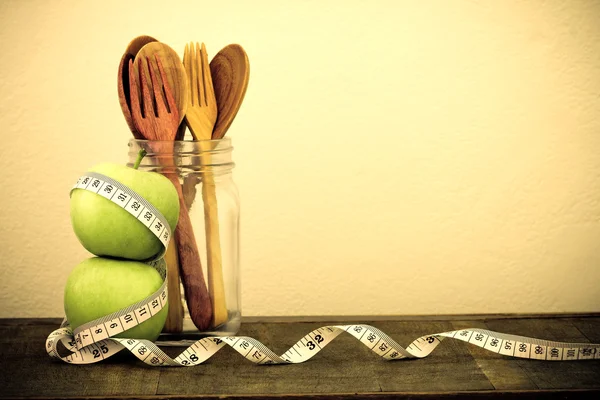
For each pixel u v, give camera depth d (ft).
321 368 2.57
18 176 3.56
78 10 3.42
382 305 3.74
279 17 3.44
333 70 3.50
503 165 3.62
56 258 3.65
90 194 2.44
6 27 3.41
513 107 3.56
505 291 3.74
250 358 2.59
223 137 2.80
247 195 3.60
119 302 2.50
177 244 2.72
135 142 2.67
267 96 3.51
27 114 3.50
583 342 2.83
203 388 2.38
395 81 3.52
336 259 3.69
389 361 2.64
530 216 3.67
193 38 3.44
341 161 3.59
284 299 3.72
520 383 2.44
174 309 2.74
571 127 3.59
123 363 2.61
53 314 3.69
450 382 2.44
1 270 3.64
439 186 3.63
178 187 2.71
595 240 3.69
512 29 3.49
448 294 3.74
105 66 3.47
